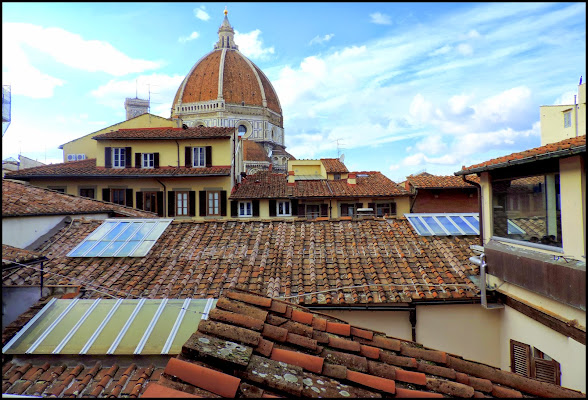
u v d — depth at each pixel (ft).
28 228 36.09
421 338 26.12
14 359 17.25
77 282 27.25
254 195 93.35
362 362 14.66
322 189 95.66
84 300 21.83
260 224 39.24
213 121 241.76
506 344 25.44
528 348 22.94
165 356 17.13
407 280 28.09
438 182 91.76
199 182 93.61
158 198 93.71
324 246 34.37
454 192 91.81
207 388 11.16
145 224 38.55
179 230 37.81
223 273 29.91
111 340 17.97
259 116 251.39
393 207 92.17
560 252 19.67
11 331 19.80
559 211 20.03
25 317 21.22
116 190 93.61
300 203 92.58
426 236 35.01
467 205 92.07
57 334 18.54
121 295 25.96
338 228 37.93
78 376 16.33
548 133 73.46
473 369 16.63
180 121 119.96
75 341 17.93
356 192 92.94
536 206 22.11
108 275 28.91
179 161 96.73
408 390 13.12
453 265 29.78
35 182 92.99
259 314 16.97
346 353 15.47
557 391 15.71
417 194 91.20
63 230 38.42
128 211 55.52
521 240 23.62
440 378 15.12
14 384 15.66
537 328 21.99
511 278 23.30
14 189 44.19
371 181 101.86
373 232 36.52
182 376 11.47
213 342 13.43
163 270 29.99
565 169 19.33
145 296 26.12
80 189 93.35
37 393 15.16
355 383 13.12
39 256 23.81
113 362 17.28
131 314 20.24
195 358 12.68
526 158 20.62
